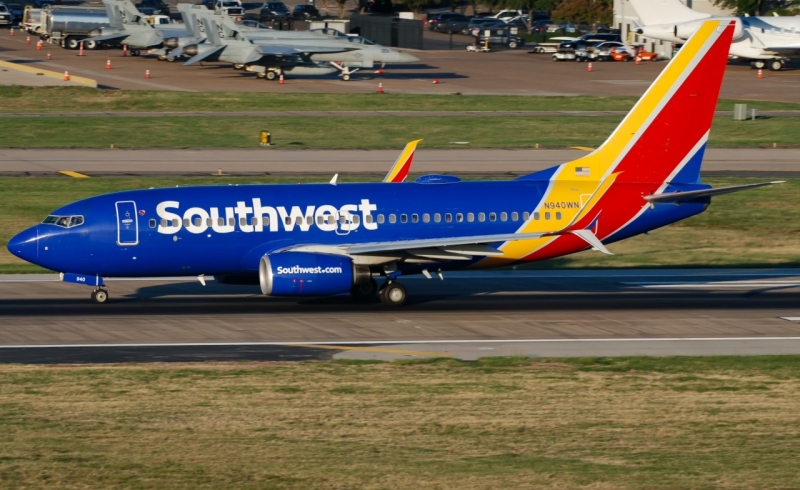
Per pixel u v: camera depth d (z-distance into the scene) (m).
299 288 135.62
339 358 115.19
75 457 76.12
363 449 79.19
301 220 143.38
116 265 140.62
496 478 71.88
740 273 174.00
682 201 151.50
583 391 99.62
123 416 88.56
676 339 126.62
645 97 151.00
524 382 103.12
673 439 83.44
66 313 137.25
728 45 150.25
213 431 84.06
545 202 149.62
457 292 155.12
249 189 145.38
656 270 176.12
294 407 92.12
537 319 137.00
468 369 108.81
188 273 143.88
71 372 105.75
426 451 78.88
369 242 144.12
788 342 125.44
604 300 150.12
